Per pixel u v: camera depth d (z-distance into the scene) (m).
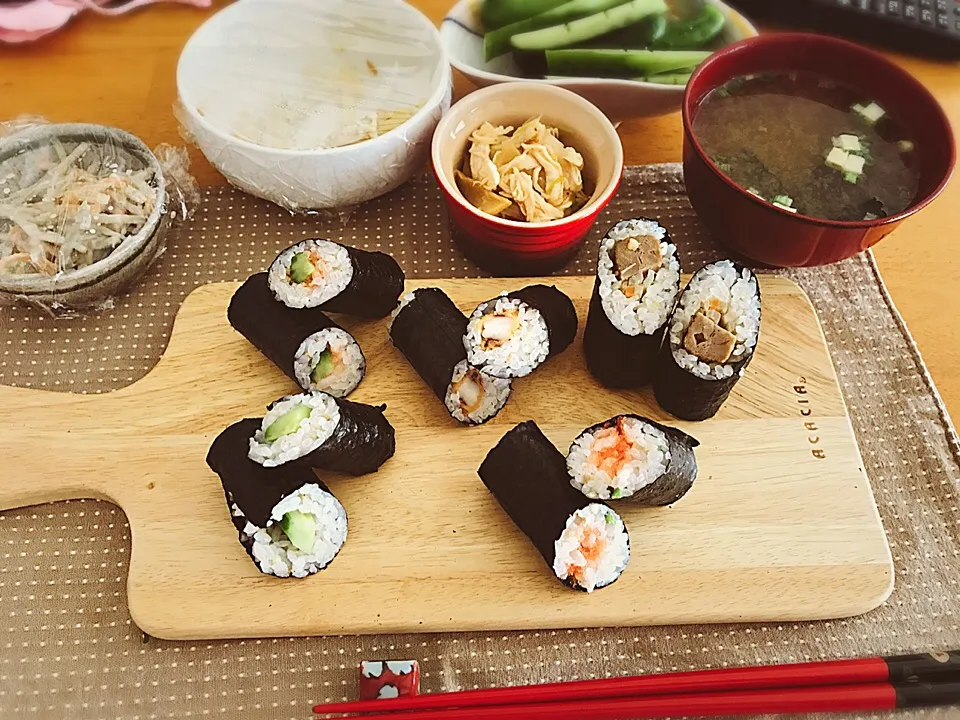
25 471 0.30
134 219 0.35
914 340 0.35
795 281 0.36
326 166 0.34
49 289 0.33
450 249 0.37
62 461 0.30
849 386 0.33
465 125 0.35
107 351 0.34
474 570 0.28
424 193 0.39
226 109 0.37
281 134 0.36
